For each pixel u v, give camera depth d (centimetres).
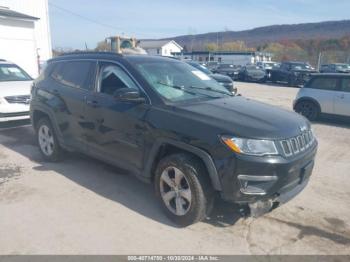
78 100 461
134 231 343
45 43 2122
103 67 447
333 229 357
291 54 5794
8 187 445
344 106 909
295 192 350
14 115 716
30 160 556
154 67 426
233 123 325
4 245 316
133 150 391
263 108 396
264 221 369
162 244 322
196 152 327
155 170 383
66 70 509
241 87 2209
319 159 605
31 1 2008
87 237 331
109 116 412
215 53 5897
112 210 387
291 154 326
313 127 905
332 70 2827
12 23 1608
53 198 415
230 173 310
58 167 523
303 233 347
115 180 475
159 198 373
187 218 344
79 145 476
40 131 554
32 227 347
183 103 376
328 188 468
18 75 870
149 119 367
